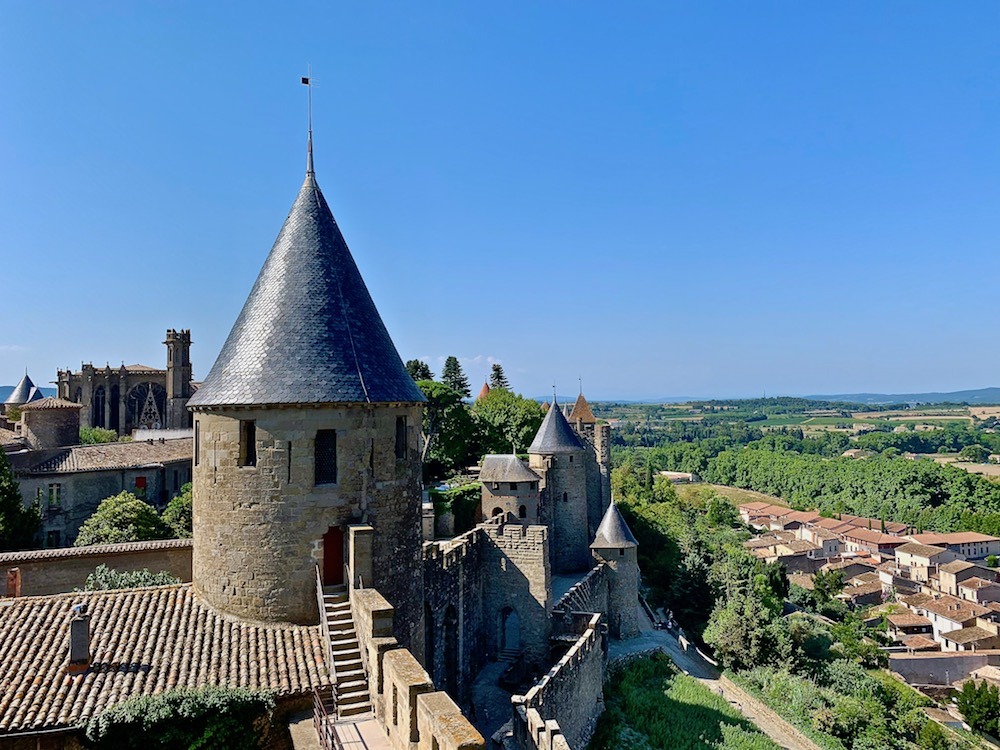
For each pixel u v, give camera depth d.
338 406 21.09
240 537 20.62
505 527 41.66
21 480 50.88
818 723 45.62
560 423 61.91
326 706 17.28
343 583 21.50
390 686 15.11
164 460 60.03
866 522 167.38
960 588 117.00
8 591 29.28
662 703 40.88
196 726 15.88
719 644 54.91
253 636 19.75
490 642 41.59
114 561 31.44
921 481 176.75
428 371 109.56
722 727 38.88
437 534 57.28
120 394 102.12
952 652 88.38
